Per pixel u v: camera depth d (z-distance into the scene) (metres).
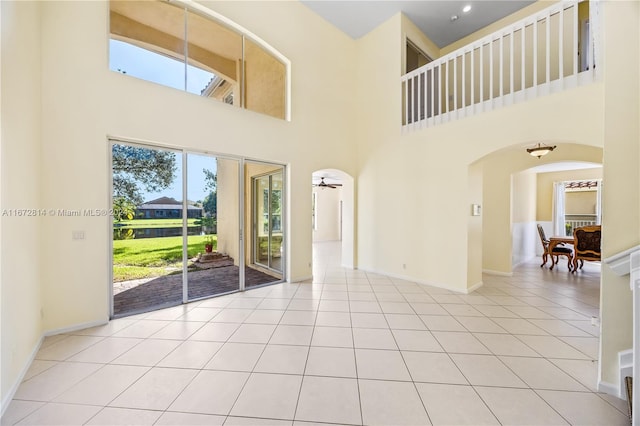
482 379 2.04
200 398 1.82
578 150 4.67
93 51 2.94
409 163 4.96
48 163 2.68
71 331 2.82
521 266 6.38
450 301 3.83
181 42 3.71
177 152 3.63
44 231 2.67
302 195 4.97
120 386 1.94
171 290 3.87
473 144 4.08
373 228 5.64
